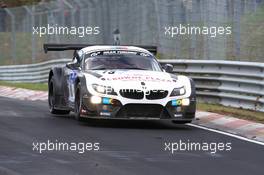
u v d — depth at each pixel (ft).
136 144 113.50
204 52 224.33
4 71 344.08
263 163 98.17
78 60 152.46
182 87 136.67
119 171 88.58
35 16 348.59
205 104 188.75
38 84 299.17
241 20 223.10
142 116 132.57
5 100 206.28
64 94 155.22
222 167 93.97
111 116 132.16
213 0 218.59
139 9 267.80
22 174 85.66
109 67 145.28
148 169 90.58
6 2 502.79
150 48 161.07
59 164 93.35
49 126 136.77
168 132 131.03
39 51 387.14
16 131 127.85
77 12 314.35
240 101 177.88
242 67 177.17
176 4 239.91
